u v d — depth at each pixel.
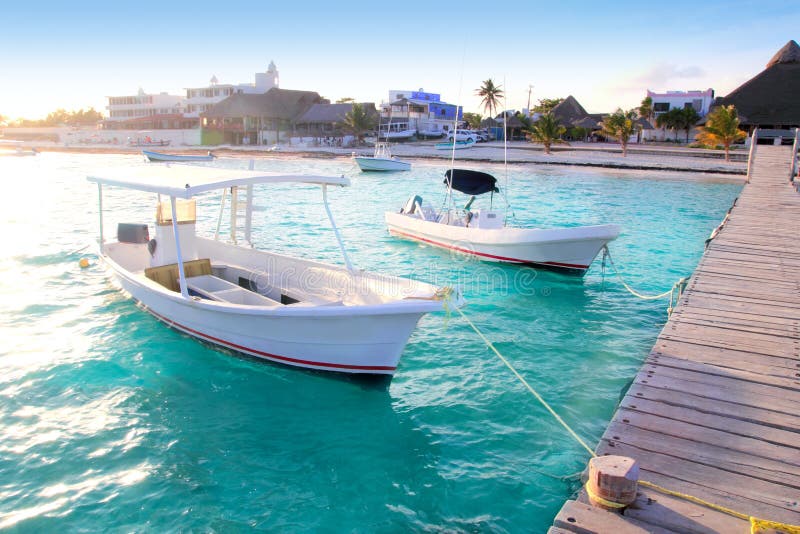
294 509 5.32
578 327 10.04
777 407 5.55
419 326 9.99
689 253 16.38
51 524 5.04
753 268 10.88
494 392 7.53
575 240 12.98
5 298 10.99
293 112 79.62
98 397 7.28
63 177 39.16
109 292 11.39
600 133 75.00
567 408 7.09
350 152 62.84
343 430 6.64
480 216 15.05
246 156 62.38
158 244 9.66
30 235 17.52
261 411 7.03
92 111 130.38
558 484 5.65
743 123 55.16
